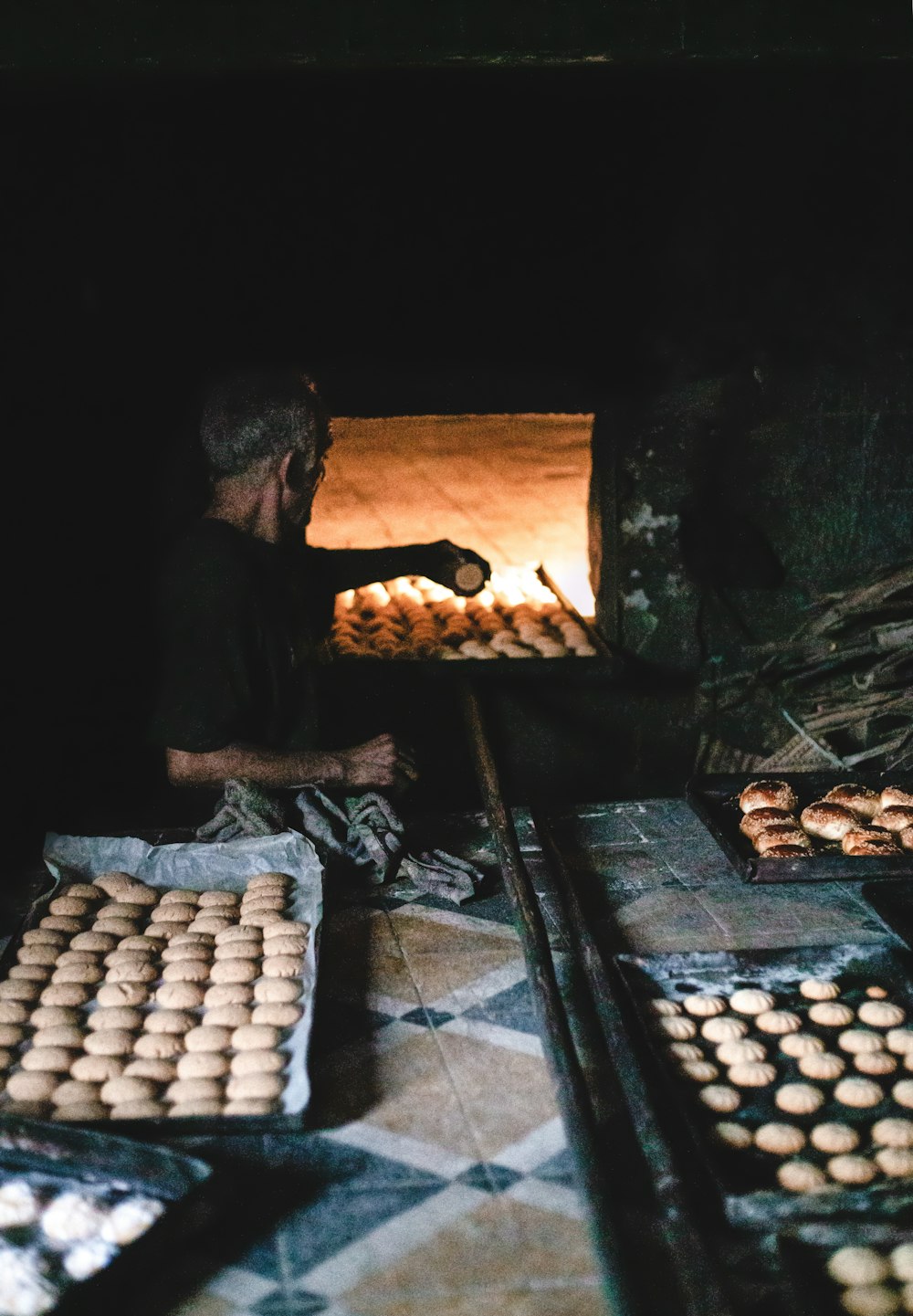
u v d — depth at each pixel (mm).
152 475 4824
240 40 3627
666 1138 2273
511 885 3104
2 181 4484
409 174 4633
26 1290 1926
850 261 4758
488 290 4766
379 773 3744
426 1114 2406
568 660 4719
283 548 3871
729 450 4984
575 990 2795
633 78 4508
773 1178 2275
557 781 5309
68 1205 2090
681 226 4707
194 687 3580
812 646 5062
